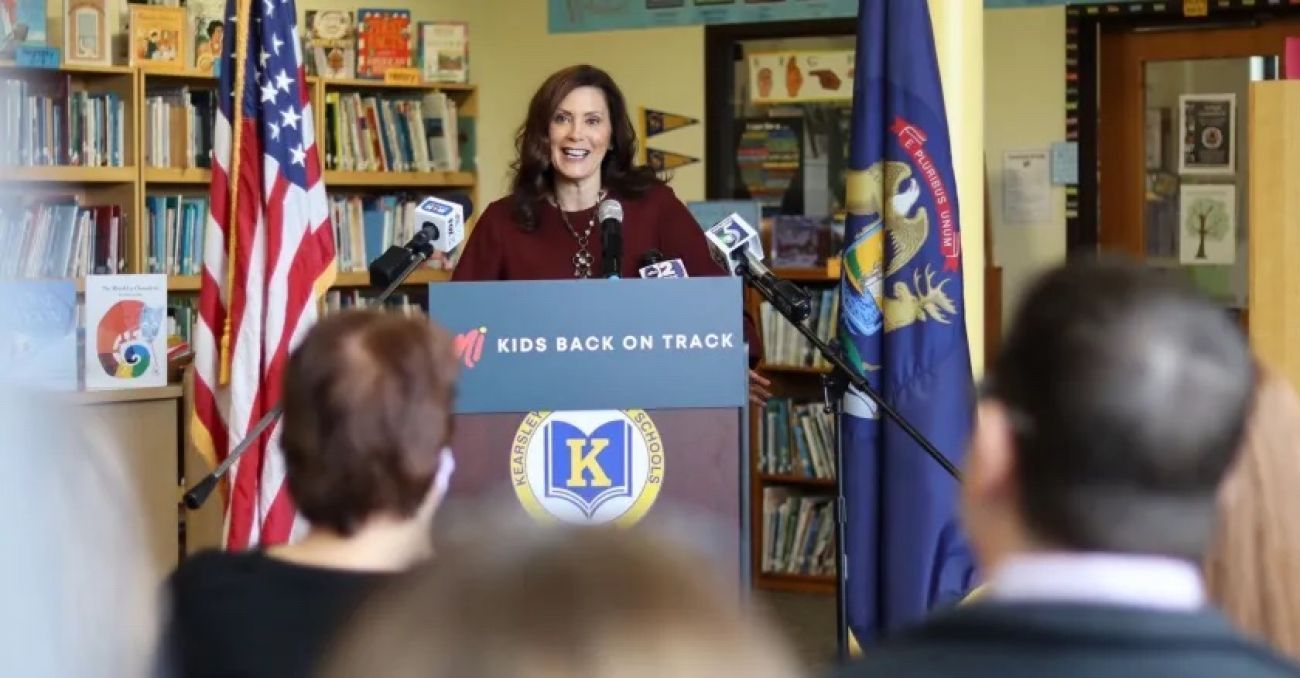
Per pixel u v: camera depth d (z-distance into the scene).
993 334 6.73
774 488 6.55
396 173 6.91
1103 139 6.75
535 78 7.57
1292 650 1.61
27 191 5.97
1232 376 1.15
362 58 6.82
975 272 4.15
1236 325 1.21
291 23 4.17
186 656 1.71
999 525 1.20
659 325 2.97
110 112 6.11
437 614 0.82
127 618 1.55
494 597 0.81
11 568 1.43
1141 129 6.71
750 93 7.19
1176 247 6.70
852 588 4.06
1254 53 6.54
